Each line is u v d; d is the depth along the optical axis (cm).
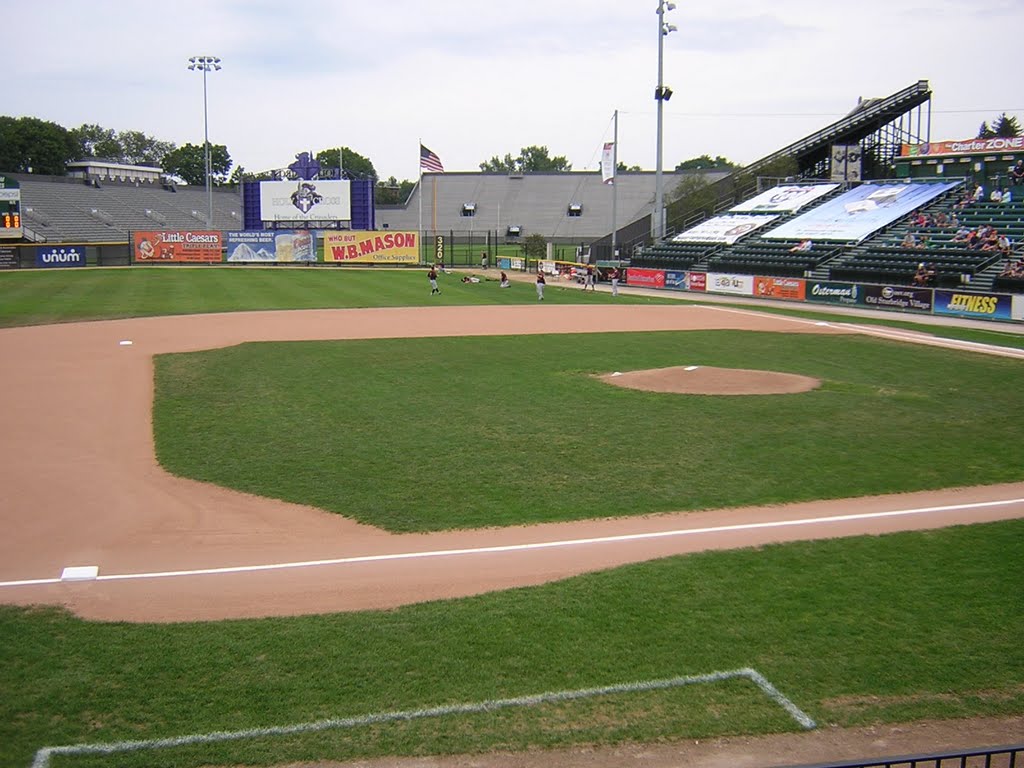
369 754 868
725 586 1242
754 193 8231
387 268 7962
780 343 3697
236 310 4647
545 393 2581
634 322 4406
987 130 10000
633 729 910
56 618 1154
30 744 873
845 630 1113
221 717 924
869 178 7675
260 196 8275
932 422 2248
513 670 1020
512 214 11656
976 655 1054
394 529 1478
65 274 6712
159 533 1472
